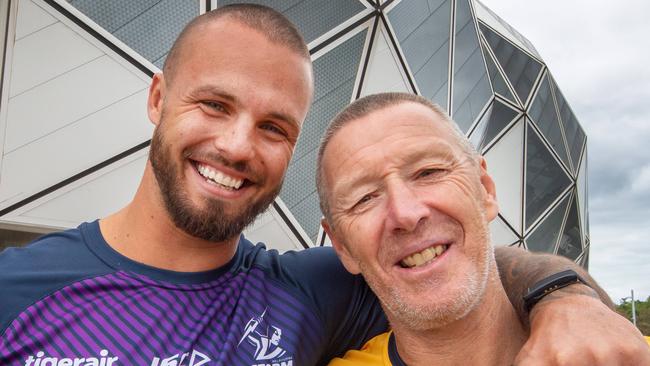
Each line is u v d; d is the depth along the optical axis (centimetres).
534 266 45
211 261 44
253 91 41
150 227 42
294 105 43
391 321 42
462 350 40
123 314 38
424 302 38
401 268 39
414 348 41
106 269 41
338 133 43
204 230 41
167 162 42
